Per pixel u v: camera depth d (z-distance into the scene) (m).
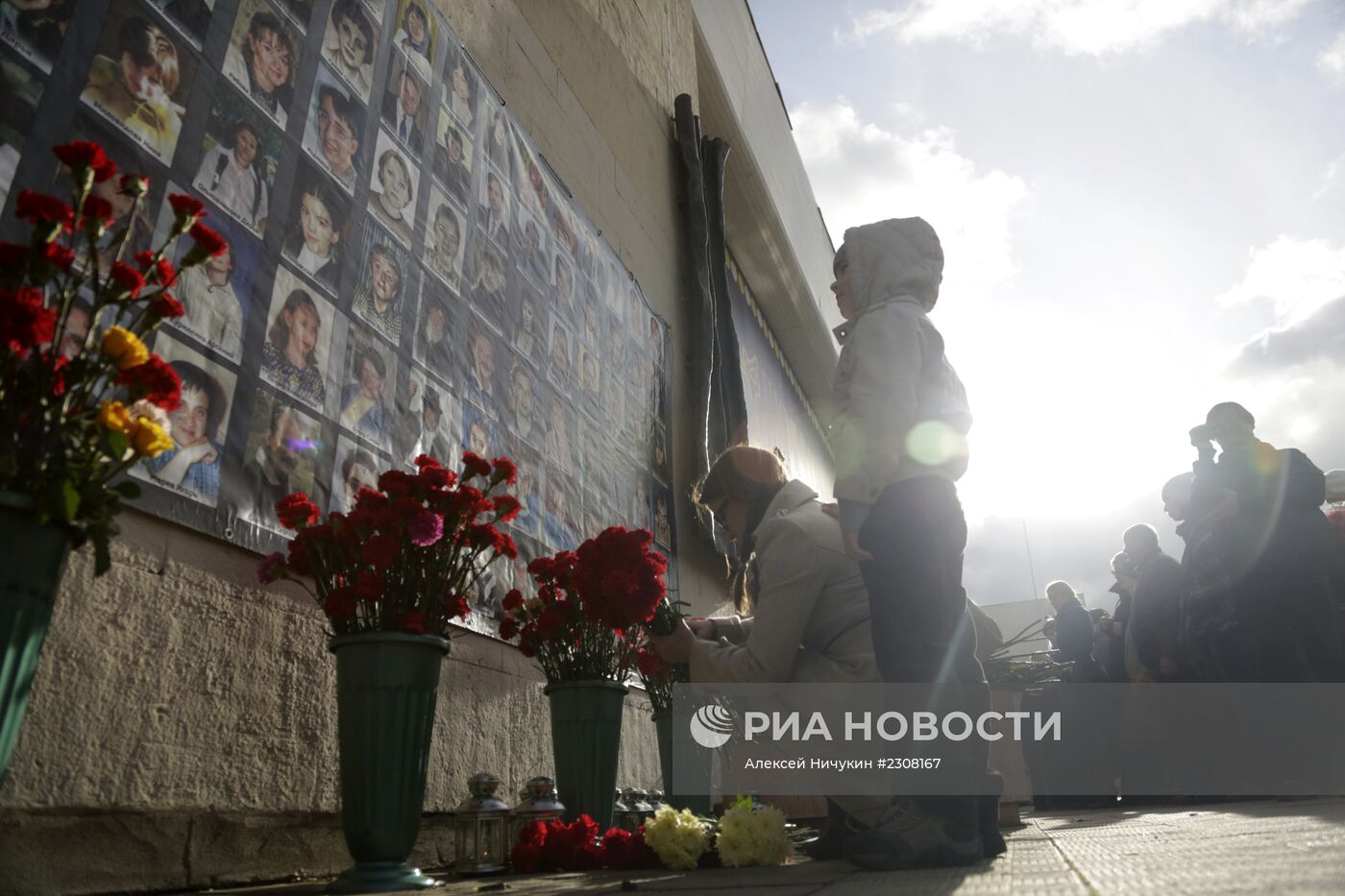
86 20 2.35
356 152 3.52
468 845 2.72
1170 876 1.33
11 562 1.35
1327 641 4.42
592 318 5.94
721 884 1.83
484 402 4.27
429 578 2.33
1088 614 6.86
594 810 3.25
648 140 8.02
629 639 3.45
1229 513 4.70
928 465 2.01
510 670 3.99
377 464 3.34
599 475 5.65
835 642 2.31
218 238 1.71
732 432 8.41
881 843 1.86
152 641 2.28
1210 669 5.32
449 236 4.16
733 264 11.70
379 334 3.48
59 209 1.48
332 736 2.83
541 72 5.85
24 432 1.40
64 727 2.04
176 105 2.62
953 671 1.94
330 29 3.46
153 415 1.57
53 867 1.99
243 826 2.47
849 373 2.12
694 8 10.27
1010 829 3.80
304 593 2.80
